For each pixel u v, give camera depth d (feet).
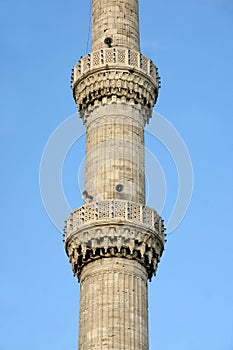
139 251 220.64
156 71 250.78
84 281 219.61
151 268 223.71
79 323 215.51
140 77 243.81
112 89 241.14
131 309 212.84
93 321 211.00
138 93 243.19
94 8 260.21
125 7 256.52
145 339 211.61
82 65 246.88
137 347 208.54
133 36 252.83
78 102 246.68
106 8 255.70
